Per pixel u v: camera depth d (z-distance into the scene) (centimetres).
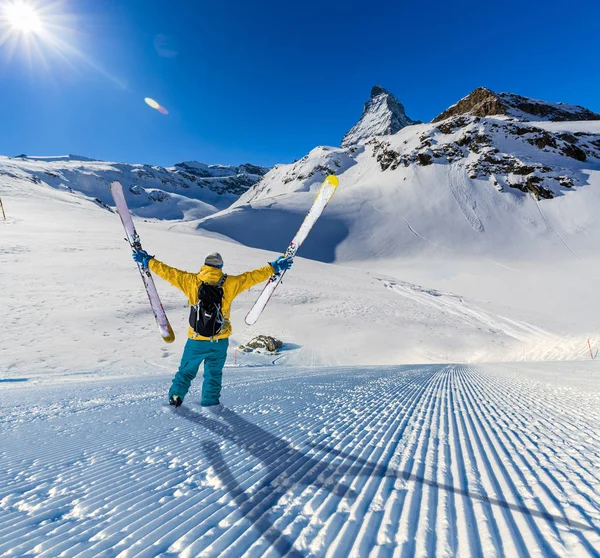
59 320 1680
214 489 170
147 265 337
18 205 5559
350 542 124
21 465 201
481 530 130
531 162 10975
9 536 128
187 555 118
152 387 592
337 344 2097
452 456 218
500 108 18375
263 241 8762
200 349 340
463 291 5216
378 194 11312
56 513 147
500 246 8031
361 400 445
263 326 2256
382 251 8212
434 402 443
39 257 2700
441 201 10188
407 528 133
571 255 7288
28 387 652
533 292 5034
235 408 355
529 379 711
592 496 155
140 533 132
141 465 202
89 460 209
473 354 2211
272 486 173
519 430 288
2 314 1658
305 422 308
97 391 529
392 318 2720
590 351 2273
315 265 4562
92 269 2566
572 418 330
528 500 154
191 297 332
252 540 126
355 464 203
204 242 4609
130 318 1841
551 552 115
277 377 755
